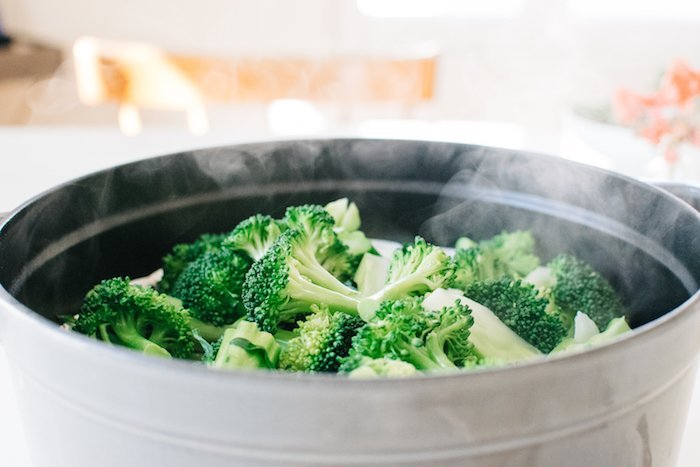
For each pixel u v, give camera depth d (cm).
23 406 29
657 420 28
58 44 160
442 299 36
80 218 38
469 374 24
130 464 26
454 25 154
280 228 41
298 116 149
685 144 63
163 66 100
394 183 45
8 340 27
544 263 44
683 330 26
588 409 26
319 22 159
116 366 25
